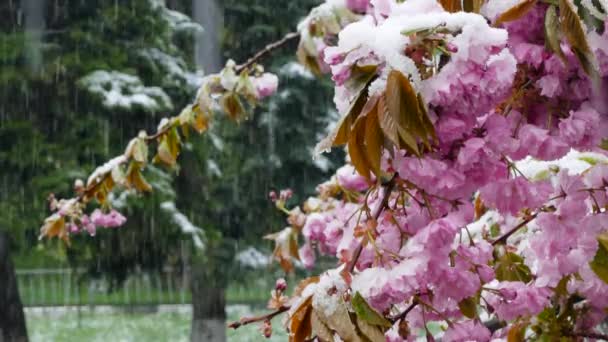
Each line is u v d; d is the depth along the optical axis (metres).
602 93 1.49
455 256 1.47
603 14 1.45
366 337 1.32
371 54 1.31
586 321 2.21
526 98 1.50
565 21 1.40
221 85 4.01
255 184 15.65
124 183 4.07
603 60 1.47
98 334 17.64
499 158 1.43
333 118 15.86
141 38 13.16
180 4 17.52
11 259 13.78
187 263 13.13
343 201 3.34
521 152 1.46
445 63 1.31
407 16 1.37
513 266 2.25
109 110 12.23
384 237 1.47
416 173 1.36
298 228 4.12
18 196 11.95
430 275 1.41
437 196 1.42
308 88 15.63
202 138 13.14
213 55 16.78
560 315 2.22
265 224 15.66
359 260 1.53
